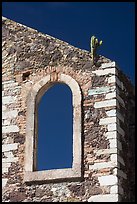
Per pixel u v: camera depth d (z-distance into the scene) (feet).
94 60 63.10
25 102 64.28
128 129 63.05
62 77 63.67
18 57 67.00
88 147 59.82
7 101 65.16
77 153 59.62
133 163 62.28
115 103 60.64
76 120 61.05
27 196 60.18
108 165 58.39
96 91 61.82
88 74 62.85
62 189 59.11
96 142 59.77
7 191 61.16
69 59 64.28
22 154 62.13
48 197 59.31
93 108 61.26
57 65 64.59
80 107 61.46
